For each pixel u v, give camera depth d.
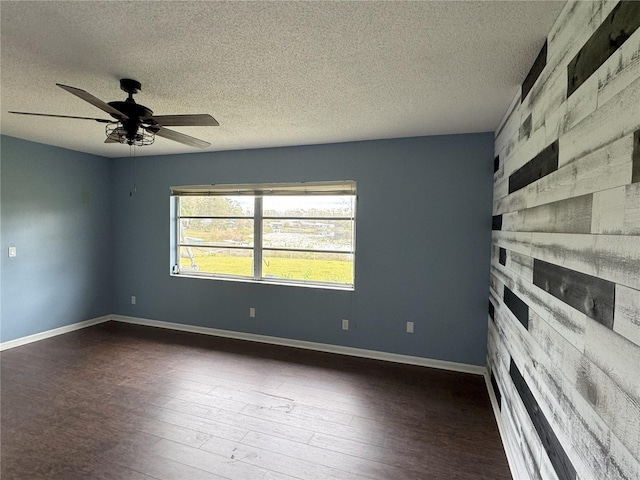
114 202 4.93
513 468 1.98
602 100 1.06
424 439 2.30
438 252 3.47
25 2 1.40
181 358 3.63
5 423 2.41
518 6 1.40
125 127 2.22
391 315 3.64
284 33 1.62
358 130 3.27
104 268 4.91
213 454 2.11
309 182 3.90
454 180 3.39
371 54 1.81
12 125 3.26
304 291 3.98
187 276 4.59
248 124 3.08
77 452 2.11
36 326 4.12
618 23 0.97
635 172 0.87
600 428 1.01
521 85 2.14
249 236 4.36
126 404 2.68
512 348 2.16
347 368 3.44
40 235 4.13
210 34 1.63
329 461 2.07
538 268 1.65
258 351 3.87
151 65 1.96
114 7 1.43
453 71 2.00
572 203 1.26
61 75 2.09
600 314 1.03
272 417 2.53
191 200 4.64
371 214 3.68
